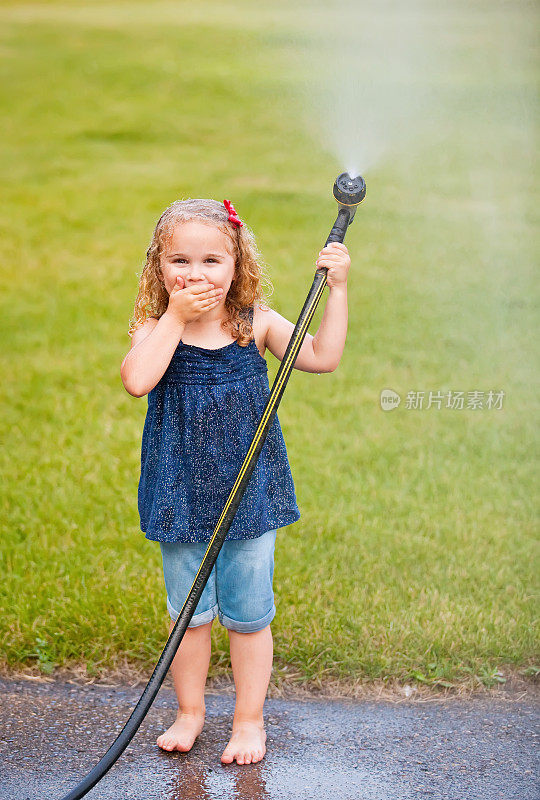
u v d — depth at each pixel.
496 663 2.99
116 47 17.44
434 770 2.50
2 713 2.74
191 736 2.58
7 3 21.77
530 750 2.59
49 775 2.47
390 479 4.45
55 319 6.76
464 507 4.16
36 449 4.72
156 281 2.50
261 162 11.69
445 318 6.81
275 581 3.44
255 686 2.56
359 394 5.50
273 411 2.29
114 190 10.56
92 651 3.01
